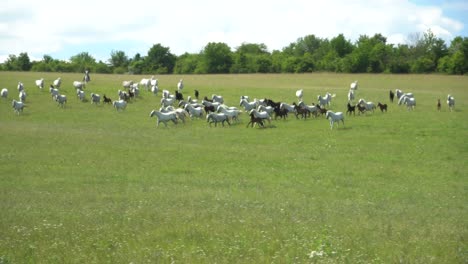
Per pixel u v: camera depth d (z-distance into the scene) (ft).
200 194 78.59
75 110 195.62
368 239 47.60
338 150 129.29
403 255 40.70
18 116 182.19
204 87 272.72
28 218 57.82
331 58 527.40
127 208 65.31
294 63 499.10
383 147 132.16
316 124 165.89
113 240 46.44
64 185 86.84
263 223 54.75
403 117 173.88
